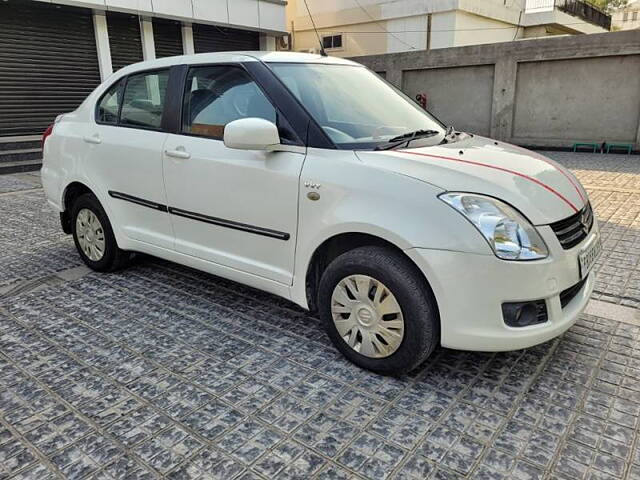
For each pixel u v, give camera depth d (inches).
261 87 114.0
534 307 90.7
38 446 82.4
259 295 141.3
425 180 91.0
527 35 810.8
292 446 82.0
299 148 105.4
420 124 127.0
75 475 76.2
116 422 88.3
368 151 101.4
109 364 106.7
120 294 142.7
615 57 410.0
